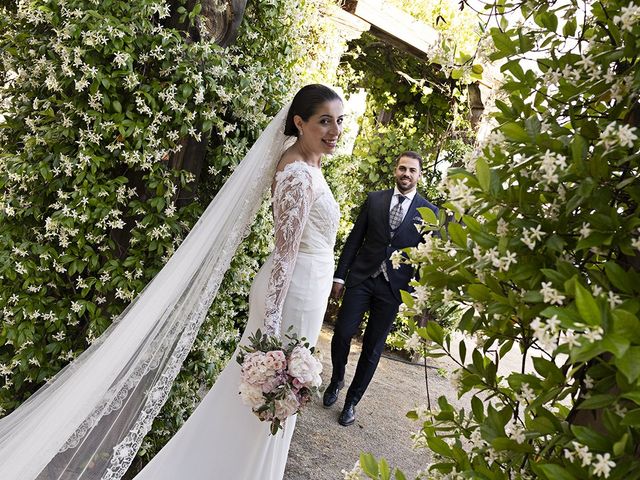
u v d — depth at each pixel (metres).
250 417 2.38
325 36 4.29
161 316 2.34
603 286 0.88
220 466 2.38
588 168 0.90
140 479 2.37
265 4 3.16
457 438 1.17
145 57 2.64
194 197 2.96
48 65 2.62
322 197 2.41
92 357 2.34
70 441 2.19
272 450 2.42
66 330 2.82
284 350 2.10
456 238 1.09
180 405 3.01
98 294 2.83
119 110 2.60
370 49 6.43
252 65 3.04
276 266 2.25
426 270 1.16
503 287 1.04
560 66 1.11
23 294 2.71
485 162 1.00
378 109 6.93
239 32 3.07
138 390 2.30
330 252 2.52
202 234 2.39
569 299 0.91
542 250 0.97
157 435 2.90
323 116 2.38
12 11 3.19
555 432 0.90
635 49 0.94
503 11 1.25
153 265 2.79
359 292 3.96
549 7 1.17
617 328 0.70
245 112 2.95
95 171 2.60
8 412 2.81
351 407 3.94
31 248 2.76
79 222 2.62
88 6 2.55
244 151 3.02
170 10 2.78
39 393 2.57
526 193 0.99
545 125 1.03
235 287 3.22
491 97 1.32
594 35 1.11
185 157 2.90
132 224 2.84
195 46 2.68
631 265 0.92
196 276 2.40
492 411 1.06
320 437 3.65
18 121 2.88
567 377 0.93
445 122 6.71
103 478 2.13
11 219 2.77
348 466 3.32
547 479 0.85
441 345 1.25
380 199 4.01
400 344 1.33
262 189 2.51
